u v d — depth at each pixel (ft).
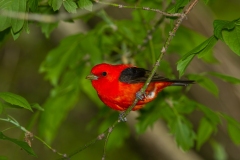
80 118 63.16
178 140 39.17
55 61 41.68
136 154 62.08
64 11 38.60
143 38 43.24
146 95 33.73
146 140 54.90
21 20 28.12
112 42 43.47
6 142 60.59
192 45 43.09
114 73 33.65
